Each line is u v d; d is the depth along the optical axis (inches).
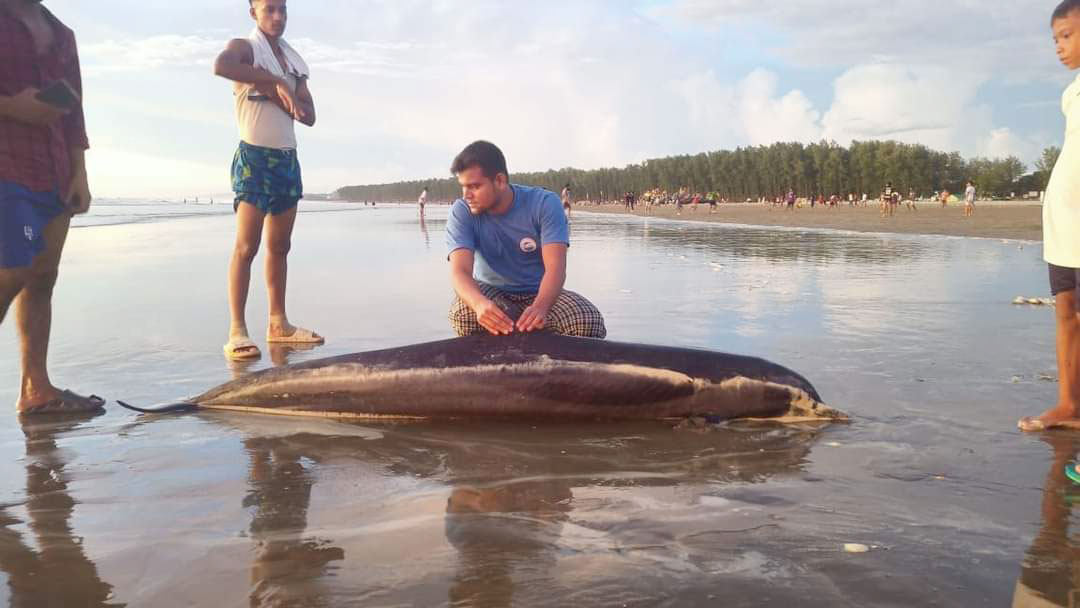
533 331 162.4
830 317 265.9
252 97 229.0
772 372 149.4
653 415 149.8
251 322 272.8
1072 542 89.7
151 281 402.3
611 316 270.7
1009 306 290.5
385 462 124.0
